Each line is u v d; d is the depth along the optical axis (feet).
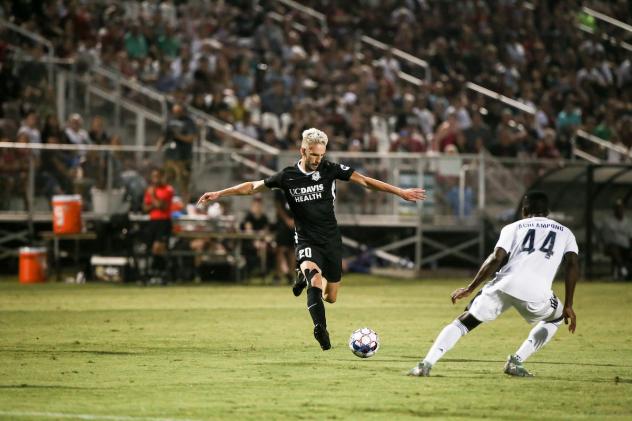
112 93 181.98
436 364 71.77
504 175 173.17
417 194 72.64
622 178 167.63
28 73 176.24
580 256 169.68
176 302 120.47
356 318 104.58
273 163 166.71
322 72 212.43
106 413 52.54
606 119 234.38
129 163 161.07
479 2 248.52
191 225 152.76
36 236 162.81
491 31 245.04
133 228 152.56
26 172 159.63
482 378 65.41
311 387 61.31
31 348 78.64
